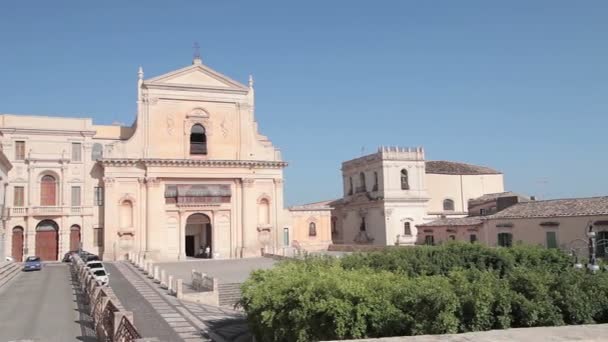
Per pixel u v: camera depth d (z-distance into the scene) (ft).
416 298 46.29
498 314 46.57
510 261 82.48
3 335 66.23
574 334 35.04
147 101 194.08
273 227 207.92
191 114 199.31
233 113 206.49
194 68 201.36
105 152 187.01
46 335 66.08
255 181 206.69
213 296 108.27
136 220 189.26
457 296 46.75
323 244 248.73
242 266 165.17
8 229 177.27
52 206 184.34
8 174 177.88
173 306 99.35
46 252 185.16
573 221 129.90
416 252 84.23
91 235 189.47
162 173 192.24
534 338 33.78
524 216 145.28
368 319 47.50
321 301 48.19
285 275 57.72
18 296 100.37
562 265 82.12
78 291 106.63
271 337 54.60
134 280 133.90
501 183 261.24
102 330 60.08
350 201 261.44
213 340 73.72
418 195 237.66
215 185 200.54
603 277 49.93
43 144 186.80
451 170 255.50
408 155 238.27
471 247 87.71
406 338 33.96
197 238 215.51
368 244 242.17
